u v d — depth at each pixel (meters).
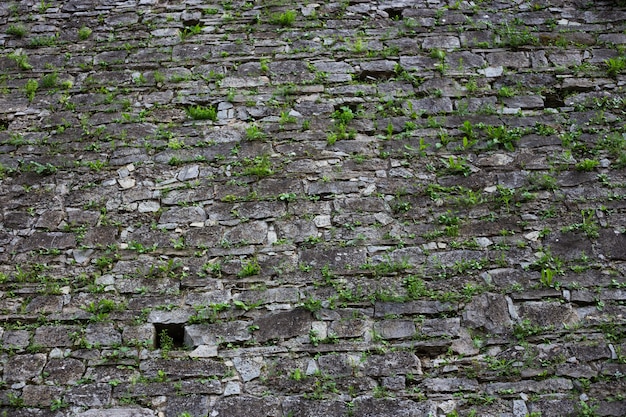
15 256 5.73
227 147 6.34
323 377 5.02
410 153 6.20
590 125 6.33
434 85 6.68
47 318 5.38
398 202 5.88
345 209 5.87
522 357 5.03
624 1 7.22
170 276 5.57
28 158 6.36
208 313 5.35
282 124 6.46
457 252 5.58
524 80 6.69
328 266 5.55
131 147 6.39
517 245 5.59
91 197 6.09
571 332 5.12
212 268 5.59
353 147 6.28
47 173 6.26
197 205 5.98
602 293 5.30
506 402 4.86
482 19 7.18
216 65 6.95
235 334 5.25
